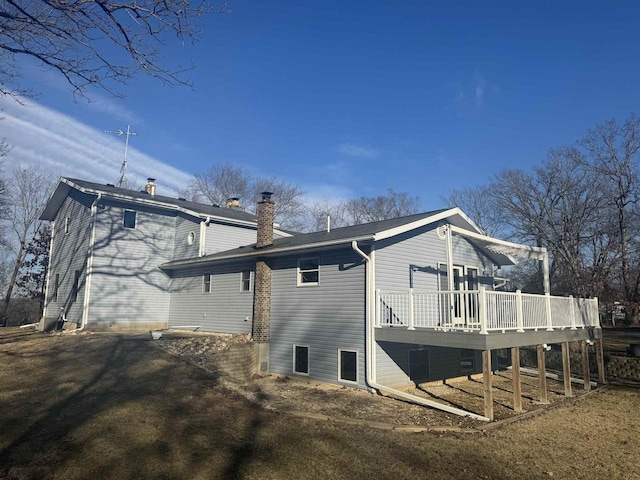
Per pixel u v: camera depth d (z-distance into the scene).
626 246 31.23
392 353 12.94
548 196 35.12
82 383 9.82
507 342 10.72
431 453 7.36
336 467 6.46
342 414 9.73
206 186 48.28
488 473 6.61
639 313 31.33
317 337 13.84
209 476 5.83
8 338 16.56
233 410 9.03
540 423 9.84
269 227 16.72
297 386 13.09
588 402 12.58
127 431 7.18
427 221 14.02
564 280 32.19
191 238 20.95
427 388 13.56
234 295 17.45
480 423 9.45
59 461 5.89
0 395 8.82
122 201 20.23
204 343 14.48
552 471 6.85
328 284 13.78
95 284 19.06
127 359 12.01
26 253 34.16
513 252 14.91
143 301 20.41
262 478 5.91
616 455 7.73
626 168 31.25
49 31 7.16
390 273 13.34
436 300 14.29
